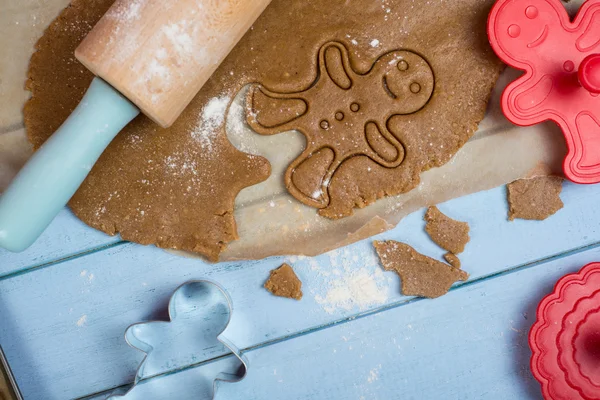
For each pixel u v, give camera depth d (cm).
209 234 41
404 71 41
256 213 42
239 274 42
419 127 41
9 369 42
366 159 41
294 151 41
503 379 42
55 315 42
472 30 41
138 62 36
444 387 43
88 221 41
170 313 41
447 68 41
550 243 42
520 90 39
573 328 41
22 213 36
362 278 42
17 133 41
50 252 42
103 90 36
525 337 42
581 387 41
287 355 43
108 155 41
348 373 43
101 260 42
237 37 38
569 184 42
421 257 42
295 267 42
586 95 40
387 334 42
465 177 42
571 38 40
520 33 39
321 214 41
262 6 37
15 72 41
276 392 43
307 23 41
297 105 41
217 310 42
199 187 41
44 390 42
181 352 43
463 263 42
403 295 42
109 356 43
